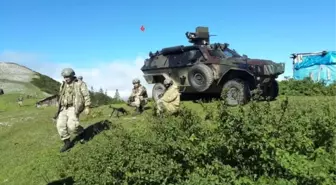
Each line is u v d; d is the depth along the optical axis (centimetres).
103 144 697
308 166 577
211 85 1368
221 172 579
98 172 585
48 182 833
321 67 2320
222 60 1367
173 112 995
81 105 1022
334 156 630
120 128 697
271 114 640
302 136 627
